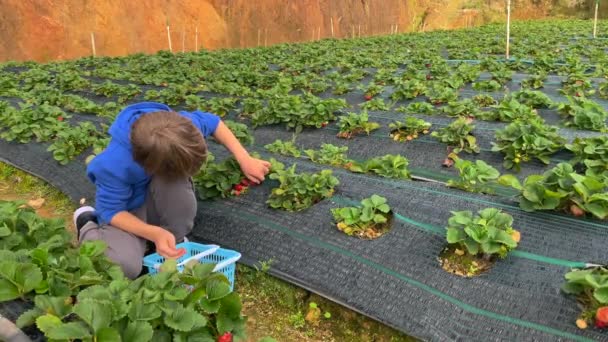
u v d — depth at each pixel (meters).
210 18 20.88
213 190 4.57
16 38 15.43
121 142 3.23
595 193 3.65
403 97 8.79
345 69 12.67
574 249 3.47
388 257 3.66
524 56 13.50
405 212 4.07
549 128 5.60
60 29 16.30
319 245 3.91
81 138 6.18
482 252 3.51
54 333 1.99
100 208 3.40
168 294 2.34
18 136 6.79
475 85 9.44
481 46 17.33
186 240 4.00
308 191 4.33
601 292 2.76
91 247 2.94
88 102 8.30
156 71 12.25
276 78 10.78
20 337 2.29
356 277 3.60
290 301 3.76
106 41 17.44
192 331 2.30
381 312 3.36
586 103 6.79
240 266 4.07
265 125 7.50
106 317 2.09
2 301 2.53
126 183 3.31
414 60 13.22
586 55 13.90
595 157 4.86
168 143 2.85
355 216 3.92
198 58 14.31
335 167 5.28
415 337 3.18
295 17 24.64
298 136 7.02
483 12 40.19
